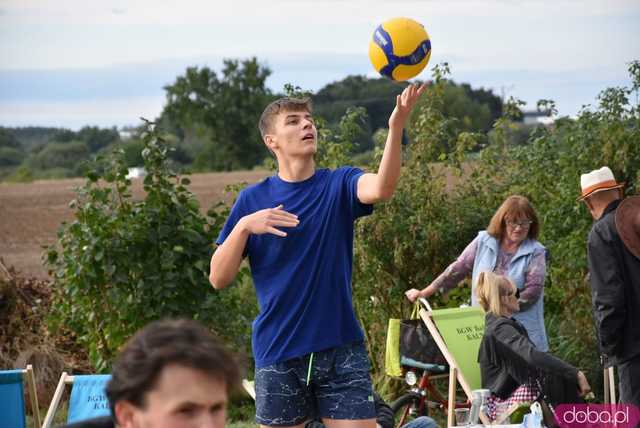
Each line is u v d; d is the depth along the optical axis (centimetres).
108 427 364
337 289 773
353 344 778
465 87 11175
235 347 1381
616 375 1350
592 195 1038
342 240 778
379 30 815
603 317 940
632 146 1433
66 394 1447
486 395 1014
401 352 1194
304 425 791
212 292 1363
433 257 1431
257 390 791
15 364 1448
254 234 778
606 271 938
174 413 311
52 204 6906
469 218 1434
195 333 319
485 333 1062
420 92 739
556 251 1430
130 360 314
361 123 1527
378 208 1413
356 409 770
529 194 1506
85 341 1380
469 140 1455
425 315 1179
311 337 766
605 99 1460
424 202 1431
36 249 4522
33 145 17800
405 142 1462
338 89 12875
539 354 1012
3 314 1531
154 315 1322
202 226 1355
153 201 1335
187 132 14712
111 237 1313
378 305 1442
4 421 979
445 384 1430
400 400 1183
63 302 1392
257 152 13838
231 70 13750
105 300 1342
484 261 1204
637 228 934
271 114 795
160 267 1329
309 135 784
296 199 784
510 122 1585
